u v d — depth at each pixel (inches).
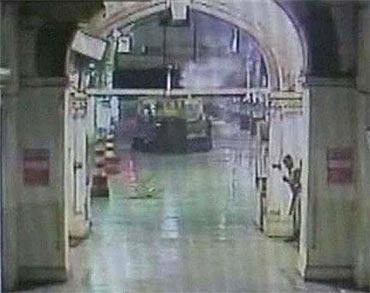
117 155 1180.5
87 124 604.7
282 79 538.9
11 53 404.2
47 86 426.6
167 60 826.2
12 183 411.2
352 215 425.4
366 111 402.6
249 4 538.9
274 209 559.2
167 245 531.2
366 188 406.3
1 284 388.5
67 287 413.7
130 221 631.8
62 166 428.5
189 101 1296.8
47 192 427.5
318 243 427.5
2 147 407.8
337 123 424.2
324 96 423.2
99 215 661.3
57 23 422.6
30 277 427.8
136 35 807.1
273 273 445.7
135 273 445.7
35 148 427.2
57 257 428.8
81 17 414.9
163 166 1072.8
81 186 549.0
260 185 596.7
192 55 840.3
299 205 540.7
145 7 551.8
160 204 731.4
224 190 835.4
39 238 428.5
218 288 409.7
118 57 799.1
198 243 537.6
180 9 555.8
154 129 1283.2
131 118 1347.2
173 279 431.2
